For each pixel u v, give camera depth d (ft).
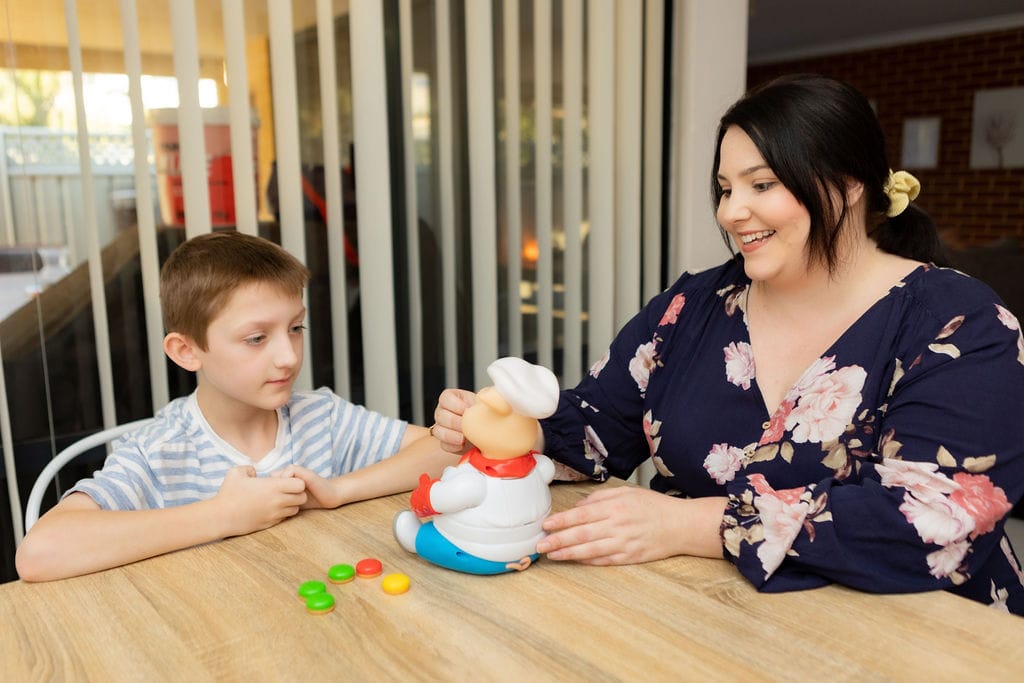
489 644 2.20
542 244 6.32
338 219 5.30
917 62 24.31
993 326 2.93
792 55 27.32
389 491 3.34
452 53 5.74
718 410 3.52
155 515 2.81
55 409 4.63
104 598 2.49
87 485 3.10
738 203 3.09
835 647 2.18
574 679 2.03
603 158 6.49
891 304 3.16
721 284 3.77
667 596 2.47
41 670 2.12
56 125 4.46
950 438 2.78
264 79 5.00
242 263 3.20
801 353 3.36
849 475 2.97
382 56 5.26
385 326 5.49
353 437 3.92
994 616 2.35
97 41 4.48
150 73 4.64
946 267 3.41
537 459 2.77
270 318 3.22
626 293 6.84
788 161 2.97
